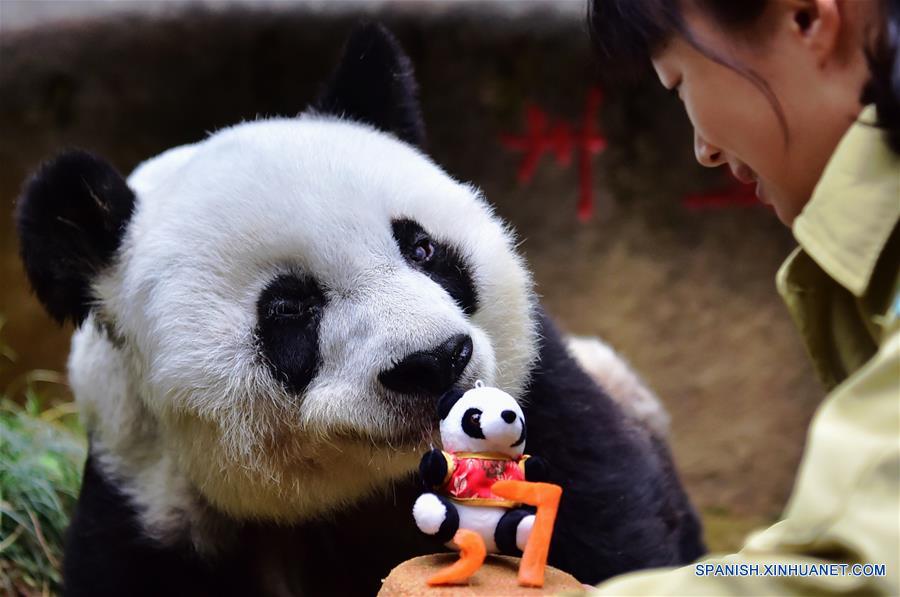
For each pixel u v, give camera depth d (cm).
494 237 331
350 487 320
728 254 781
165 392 307
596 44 252
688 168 772
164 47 721
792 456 786
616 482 353
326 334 291
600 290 780
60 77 724
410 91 374
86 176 330
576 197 772
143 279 311
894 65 194
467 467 214
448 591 202
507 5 741
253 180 303
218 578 363
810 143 224
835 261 208
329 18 720
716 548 700
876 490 168
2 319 721
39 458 471
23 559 430
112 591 358
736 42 219
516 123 756
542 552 207
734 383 788
